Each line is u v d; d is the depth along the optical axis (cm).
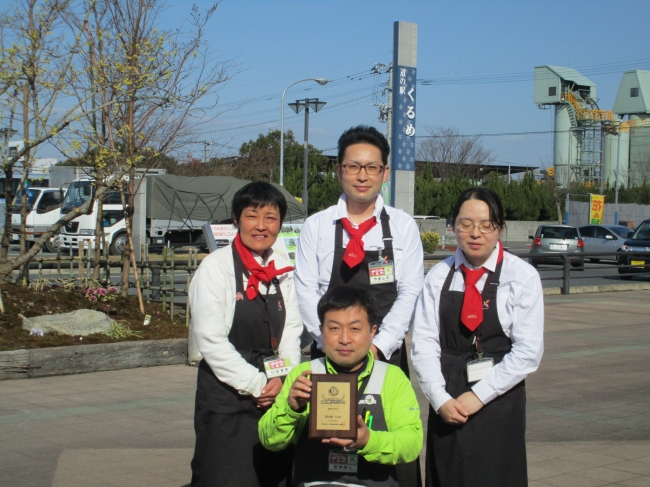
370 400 325
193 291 364
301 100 2914
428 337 370
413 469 381
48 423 625
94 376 793
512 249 3675
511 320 354
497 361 357
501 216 355
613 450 585
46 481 496
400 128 2230
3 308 868
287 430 319
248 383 353
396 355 402
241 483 358
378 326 401
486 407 352
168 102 998
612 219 5147
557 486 502
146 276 1076
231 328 366
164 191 2111
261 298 370
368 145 400
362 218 413
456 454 356
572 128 6028
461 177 5947
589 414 696
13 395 709
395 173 2234
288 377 336
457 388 358
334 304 320
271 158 4619
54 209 2572
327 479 321
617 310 1435
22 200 1006
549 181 5950
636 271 2053
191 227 2247
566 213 4447
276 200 371
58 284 1008
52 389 736
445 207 5281
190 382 774
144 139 1016
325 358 335
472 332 360
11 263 922
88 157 983
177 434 603
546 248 2808
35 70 889
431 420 370
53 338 834
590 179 6269
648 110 6731
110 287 1020
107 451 559
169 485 493
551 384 812
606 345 1052
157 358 850
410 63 2244
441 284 369
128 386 754
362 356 321
